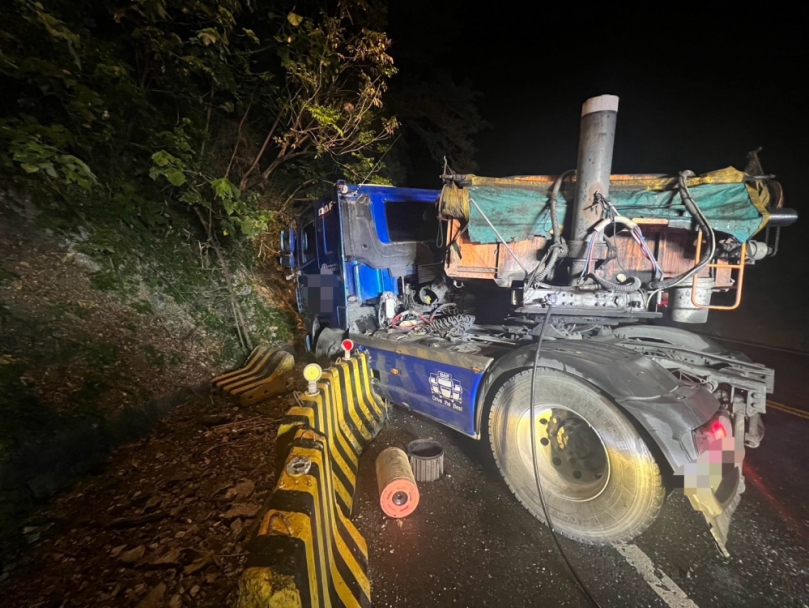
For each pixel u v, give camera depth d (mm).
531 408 2428
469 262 3400
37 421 2832
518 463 2699
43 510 2541
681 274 2695
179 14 5145
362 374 3846
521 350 2736
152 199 5480
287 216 8977
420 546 2447
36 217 4230
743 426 2562
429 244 4766
